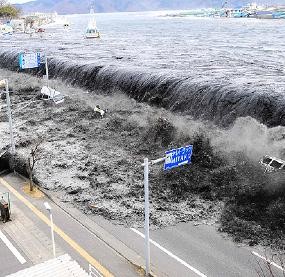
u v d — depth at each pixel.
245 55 66.62
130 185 29.52
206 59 63.34
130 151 36.00
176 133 37.09
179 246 22.41
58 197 27.91
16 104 50.66
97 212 25.98
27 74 68.19
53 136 39.88
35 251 21.67
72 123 43.34
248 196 26.75
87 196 28.06
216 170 30.25
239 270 20.39
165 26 165.50
